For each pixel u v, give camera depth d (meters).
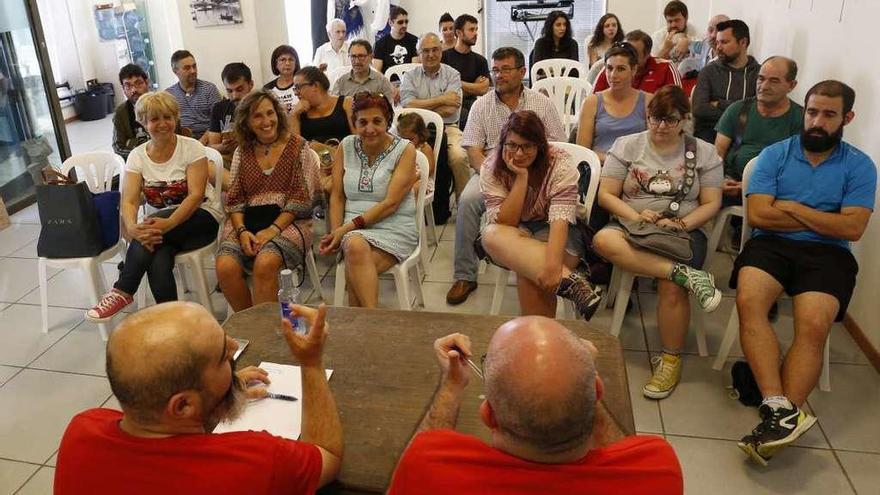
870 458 2.09
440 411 1.24
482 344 1.62
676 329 2.42
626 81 3.20
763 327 2.23
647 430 2.25
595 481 0.91
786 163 2.45
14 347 2.86
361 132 2.73
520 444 0.91
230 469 1.00
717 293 2.33
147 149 2.92
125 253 3.10
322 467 1.15
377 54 5.61
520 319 0.99
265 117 2.79
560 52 5.39
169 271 2.78
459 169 3.97
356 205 2.84
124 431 1.02
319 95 3.68
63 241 2.83
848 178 2.36
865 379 2.47
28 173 4.79
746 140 3.11
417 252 2.83
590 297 2.34
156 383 0.97
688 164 2.63
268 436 1.08
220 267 2.73
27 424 2.37
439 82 4.43
